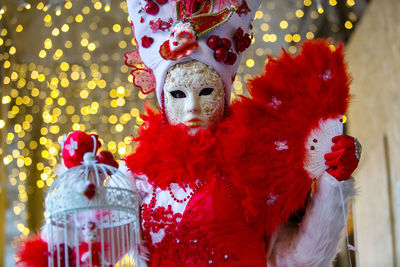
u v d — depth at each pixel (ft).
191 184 7.05
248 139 6.98
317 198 6.93
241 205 7.03
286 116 6.97
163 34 7.50
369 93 16.35
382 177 15.12
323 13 18.11
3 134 18.02
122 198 6.38
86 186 6.18
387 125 14.89
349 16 18.15
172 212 7.00
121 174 6.77
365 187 16.66
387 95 14.82
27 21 18.31
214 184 7.01
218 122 7.35
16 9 17.95
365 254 16.81
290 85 7.02
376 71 15.66
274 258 7.26
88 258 6.39
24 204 17.95
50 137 18.45
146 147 7.36
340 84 7.00
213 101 7.28
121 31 19.16
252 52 18.67
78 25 18.85
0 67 18.16
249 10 7.74
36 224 17.80
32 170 18.21
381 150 15.23
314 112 6.93
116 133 18.80
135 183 7.32
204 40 7.34
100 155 6.84
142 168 7.23
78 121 18.84
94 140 6.75
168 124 7.48
